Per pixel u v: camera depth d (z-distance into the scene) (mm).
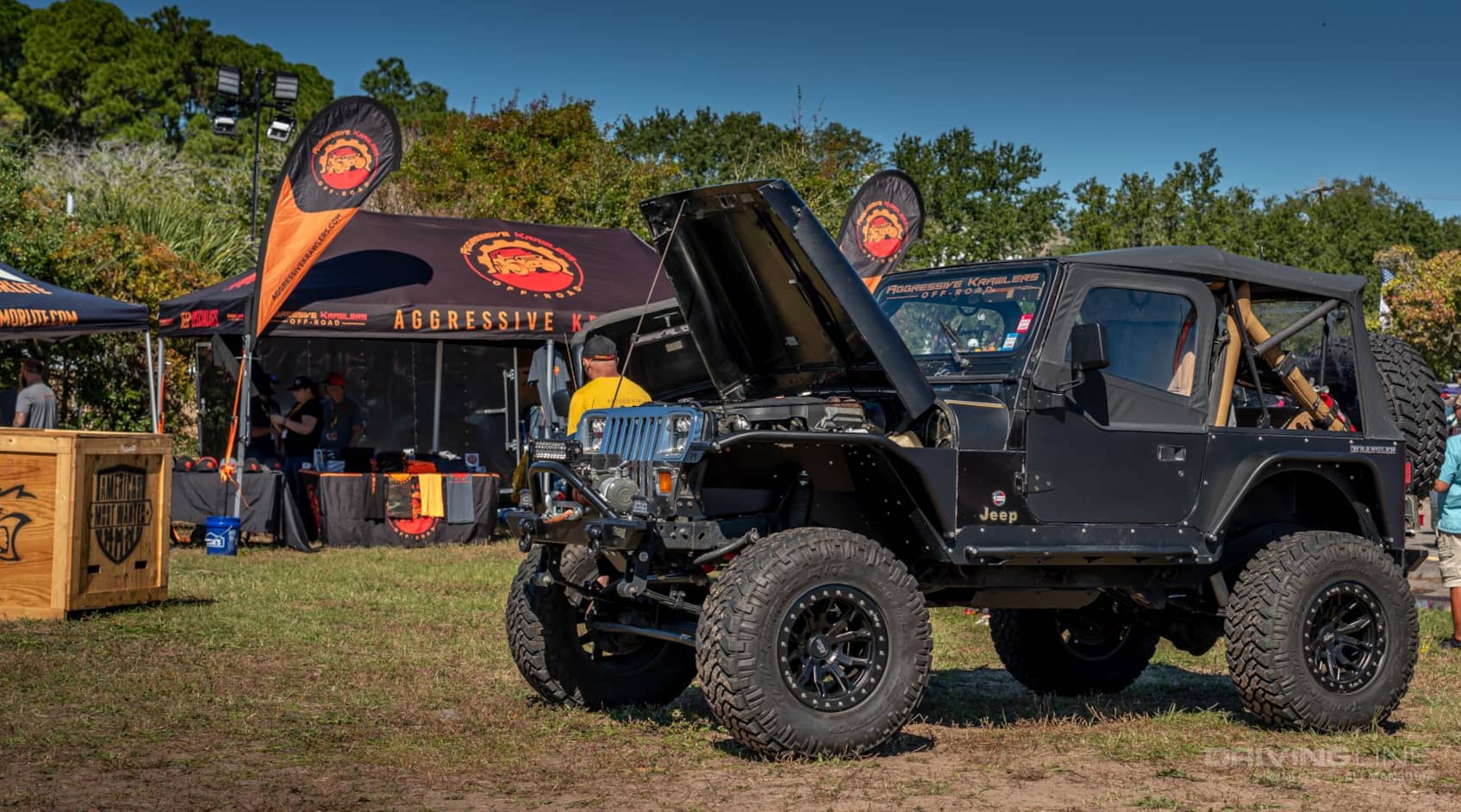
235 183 36344
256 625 8688
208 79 79688
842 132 35906
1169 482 6086
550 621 6289
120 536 9258
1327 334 6855
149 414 20406
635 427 5668
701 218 6156
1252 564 6246
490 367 18562
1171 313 6262
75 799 4590
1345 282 6789
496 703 6449
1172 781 5145
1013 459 5727
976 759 5496
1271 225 32938
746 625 5145
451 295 15023
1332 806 4770
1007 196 33344
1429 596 11445
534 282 15898
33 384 13875
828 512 5910
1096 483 5914
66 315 13391
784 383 6613
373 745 5531
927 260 31453
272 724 5867
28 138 26281
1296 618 6062
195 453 19906
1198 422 6246
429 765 5184
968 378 5973
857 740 5320
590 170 30766
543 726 5953
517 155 33125
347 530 14266
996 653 8570
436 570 12125
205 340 17047
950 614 10008
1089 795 4887
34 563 8797
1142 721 6414
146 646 7781
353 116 13828
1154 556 6020
